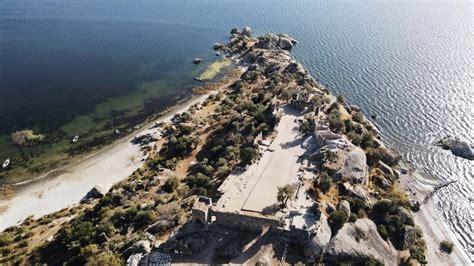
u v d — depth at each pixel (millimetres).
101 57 184250
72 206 92750
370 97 142250
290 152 90688
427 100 138500
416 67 166125
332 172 84500
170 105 143250
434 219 88125
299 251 66062
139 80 163750
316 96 119250
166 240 68812
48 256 73312
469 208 92500
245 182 79750
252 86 147000
